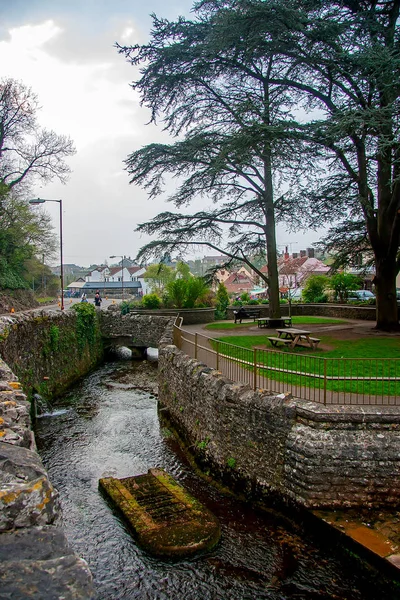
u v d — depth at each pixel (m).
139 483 9.55
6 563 2.16
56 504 2.69
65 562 2.19
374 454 7.73
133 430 13.70
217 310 31.56
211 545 7.45
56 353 18.44
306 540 7.71
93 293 87.94
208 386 10.91
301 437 8.07
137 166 21.36
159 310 29.16
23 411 5.80
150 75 18.50
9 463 2.87
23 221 36.91
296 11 14.15
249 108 15.38
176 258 23.62
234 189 22.61
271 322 22.42
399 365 12.48
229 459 9.73
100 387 19.53
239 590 6.62
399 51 14.12
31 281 52.22
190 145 19.16
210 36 16.03
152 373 22.67
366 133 14.06
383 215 19.14
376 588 6.48
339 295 35.97
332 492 7.78
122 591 6.60
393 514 7.56
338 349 15.08
